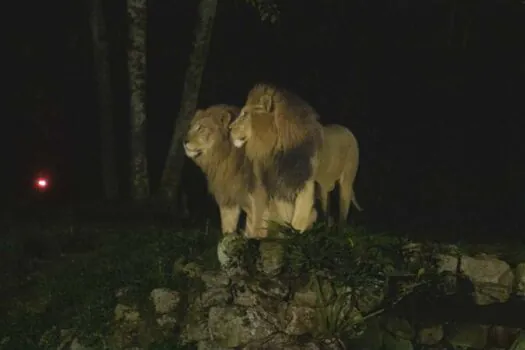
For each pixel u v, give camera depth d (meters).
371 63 18.45
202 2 15.60
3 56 19.00
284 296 8.44
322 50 18.50
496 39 18.19
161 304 8.96
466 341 8.56
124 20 18.75
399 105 18.41
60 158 19.22
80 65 19.00
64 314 9.80
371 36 18.45
